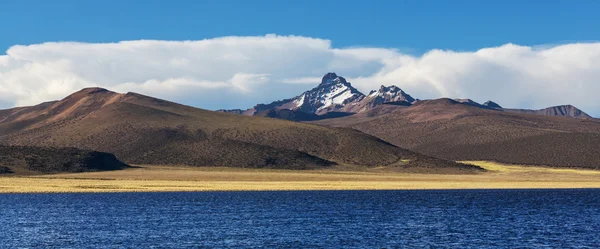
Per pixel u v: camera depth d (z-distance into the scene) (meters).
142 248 69.25
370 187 172.50
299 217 98.44
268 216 100.25
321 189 166.12
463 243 71.88
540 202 127.06
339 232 81.00
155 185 165.88
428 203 125.12
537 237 76.06
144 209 112.69
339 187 170.25
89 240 74.69
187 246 70.56
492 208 113.62
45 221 93.00
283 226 87.31
